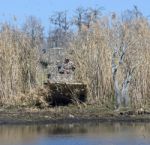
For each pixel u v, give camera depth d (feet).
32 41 177.47
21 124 139.85
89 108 159.33
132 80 164.35
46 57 186.80
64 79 174.60
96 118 148.15
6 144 110.93
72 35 178.60
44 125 138.72
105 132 126.62
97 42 170.91
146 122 144.66
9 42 168.04
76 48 174.60
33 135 122.11
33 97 160.66
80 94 163.94
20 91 165.17
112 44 168.96
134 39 168.96
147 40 169.89
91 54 170.40
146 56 167.84
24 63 169.27
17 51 167.94
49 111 154.30
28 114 150.20
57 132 126.62
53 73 179.73
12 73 164.86
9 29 170.40
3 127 135.03
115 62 166.50
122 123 142.72
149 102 164.35
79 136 120.67
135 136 120.57
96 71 167.94
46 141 114.01
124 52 167.32
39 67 173.58
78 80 169.99
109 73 166.50
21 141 114.21
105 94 165.68
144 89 164.55
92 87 166.81
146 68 166.09
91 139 116.47
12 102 161.07
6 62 165.07
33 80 169.89
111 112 154.40
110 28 171.32
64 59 180.45
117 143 112.06
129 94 162.91
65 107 160.25
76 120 145.79
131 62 166.40
